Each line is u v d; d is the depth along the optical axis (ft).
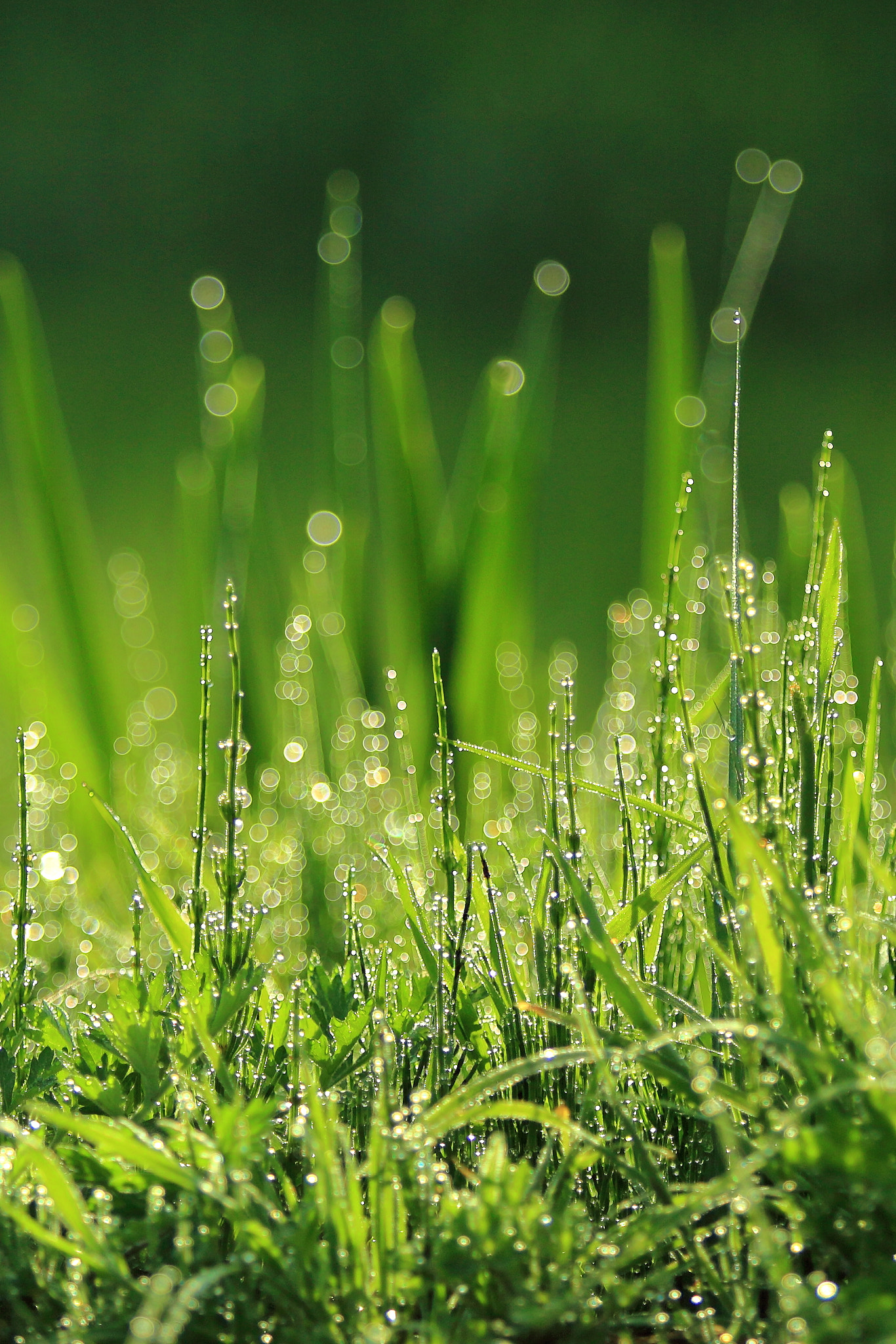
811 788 5.05
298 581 6.91
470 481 7.03
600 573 12.19
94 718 6.60
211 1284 4.91
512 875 5.27
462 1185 5.05
